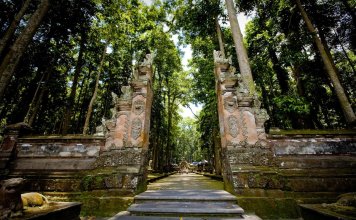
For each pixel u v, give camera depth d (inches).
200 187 305.7
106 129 266.5
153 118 896.3
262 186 211.0
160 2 662.5
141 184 233.1
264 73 619.2
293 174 226.8
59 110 778.8
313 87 602.9
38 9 307.4
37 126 675.4
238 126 249.8
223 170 262.7
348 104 324.2
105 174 228.5
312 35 399.9
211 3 526.9
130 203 204.5
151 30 658.8
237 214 170.1
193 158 2620.6
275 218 192.9
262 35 505.4
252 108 260.1
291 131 254.8
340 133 241.0
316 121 608.7
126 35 620.7
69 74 777.6
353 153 234.5
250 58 575.2
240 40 355.6
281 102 412.8
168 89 1049.5
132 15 570.9
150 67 297.4
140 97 269.0
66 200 217.8
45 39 513.3
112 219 163.0
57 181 241.4
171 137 1268.5
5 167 252.7
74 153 259.9
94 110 947.3
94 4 504.7
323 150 238.1
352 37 543.5
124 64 810.2
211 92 526.6
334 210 125.5
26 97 551.2
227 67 291.7
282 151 241.1
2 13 442.0
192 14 547.5
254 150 236.7
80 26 529.0
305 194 213.5
